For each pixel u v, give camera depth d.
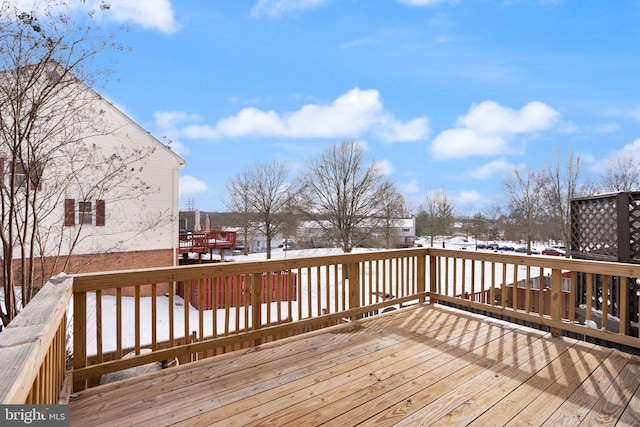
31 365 1.09
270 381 2.46
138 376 2.53
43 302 1.76
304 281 16.19
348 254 3.87
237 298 3.11
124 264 10.28
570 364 2.75
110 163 7.69
